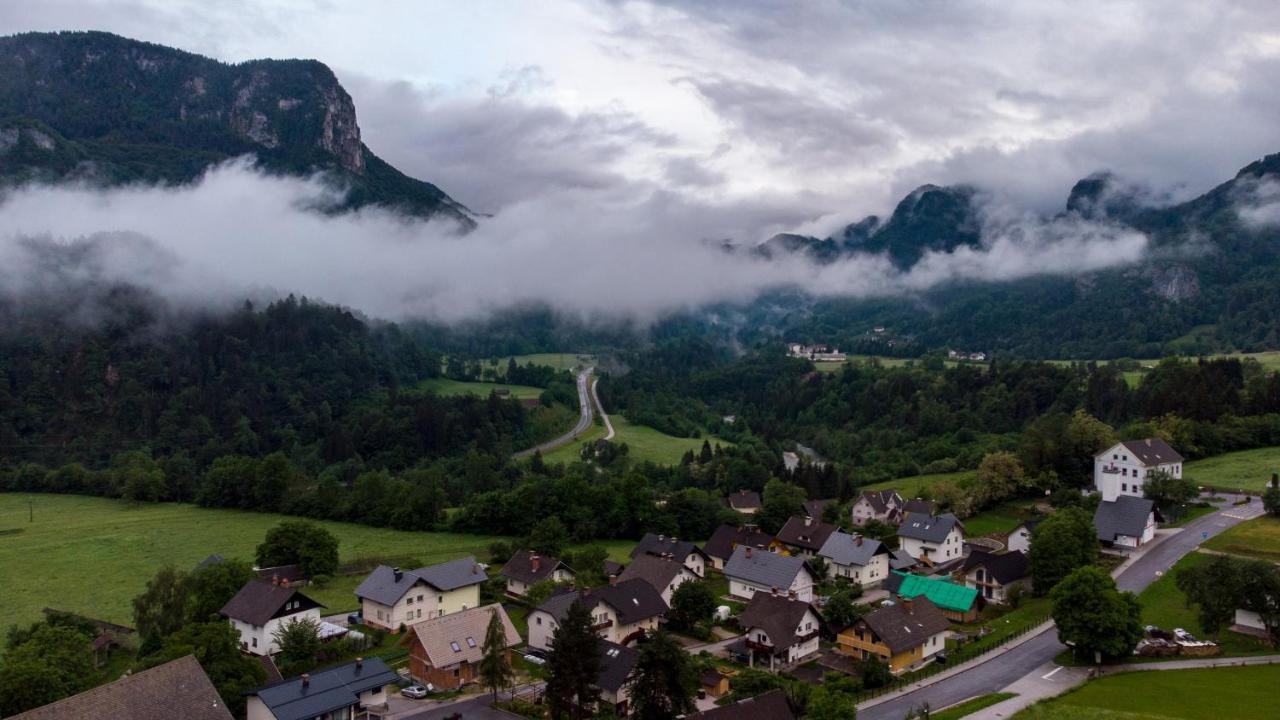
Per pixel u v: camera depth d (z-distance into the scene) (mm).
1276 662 83188
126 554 144625
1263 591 87750
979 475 162625
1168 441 170125
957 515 154625
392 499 167125
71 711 57125
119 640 100812
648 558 116625
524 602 114562
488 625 90500
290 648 90750
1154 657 86688
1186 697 75312
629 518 155500
